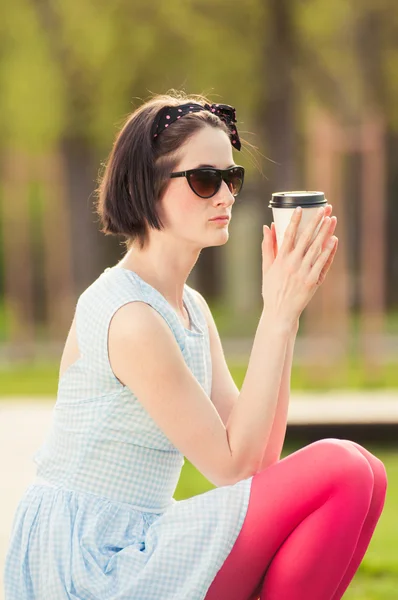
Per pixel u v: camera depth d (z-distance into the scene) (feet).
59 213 81.56
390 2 69.10
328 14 70.59
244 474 13.69
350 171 82.84
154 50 74.79
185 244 14.40
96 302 13.79
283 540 13.21
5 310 126.31
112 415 13.70
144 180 14.01
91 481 13.74
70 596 12.98
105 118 76.59
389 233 132.05
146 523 13.87
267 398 13.60
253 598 13.88
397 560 22.82
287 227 14.05
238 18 73.92
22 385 70.18
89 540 13.25
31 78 75.41
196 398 13.51
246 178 101.76
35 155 78.13
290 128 86.12
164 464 14.12
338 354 66.85
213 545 12.98
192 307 15.23
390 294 132.16
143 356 13.32
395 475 34.14
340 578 13.26
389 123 72.74
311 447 13.33
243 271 112.37
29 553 13.58
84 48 74.18
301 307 14.01
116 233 14.66
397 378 70.49
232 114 15.02
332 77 69.72
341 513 12.85
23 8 74.23
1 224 127.85
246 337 98.78
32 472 28.99
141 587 12.88
